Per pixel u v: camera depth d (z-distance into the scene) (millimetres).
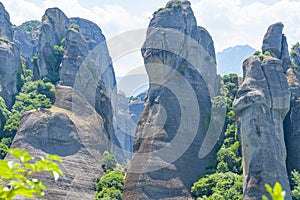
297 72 118938
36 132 113188
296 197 93875
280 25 123750
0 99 127375
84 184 107875
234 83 129000
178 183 103688
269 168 93000
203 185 101062
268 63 105562
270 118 99938
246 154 97312
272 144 96375
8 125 123500
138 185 102750
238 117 109438
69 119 118125
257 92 100438
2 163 15219
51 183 102938
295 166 103688
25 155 15727
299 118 107375
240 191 95562
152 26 126875
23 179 15625
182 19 127688
